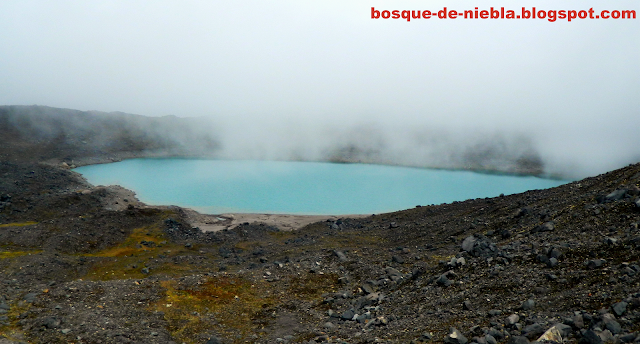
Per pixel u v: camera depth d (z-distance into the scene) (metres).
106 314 32.47
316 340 27.03
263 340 28.73
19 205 84.31
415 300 30.59
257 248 64.06
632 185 39.12
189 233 74.38
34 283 44.44
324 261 49.06
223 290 40.16
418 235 60.44
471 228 55.19
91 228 68.69
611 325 17.16
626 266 22.98
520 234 40.72
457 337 20.48
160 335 29.47
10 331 28.81
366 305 33.53
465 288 29.08
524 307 22.61
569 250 28.70
